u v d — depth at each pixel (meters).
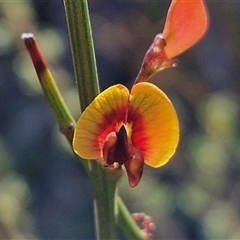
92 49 0.14
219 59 0.46
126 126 0.14
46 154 0.41
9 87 0.42
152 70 0.15
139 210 0.38
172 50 0.15
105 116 0.14
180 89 0.44
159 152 0.14
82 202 0.41
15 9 0.36
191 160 0.40
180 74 0.44
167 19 0.15
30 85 0.36
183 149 0.41
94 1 0.46
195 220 0.39
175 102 0.43
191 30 0.15
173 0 0.15
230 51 0.47
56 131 0.37
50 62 0.37
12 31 0.36
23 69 0.36
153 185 0.39
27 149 0.41
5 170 0.37
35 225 0.38
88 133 0.14
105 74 0.46
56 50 0.37
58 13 0.45
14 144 0.41
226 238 0.38
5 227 0.34
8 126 0.42
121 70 0.46
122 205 0.15
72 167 0.42
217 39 0.47
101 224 0.15
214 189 0.40
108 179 0.14
